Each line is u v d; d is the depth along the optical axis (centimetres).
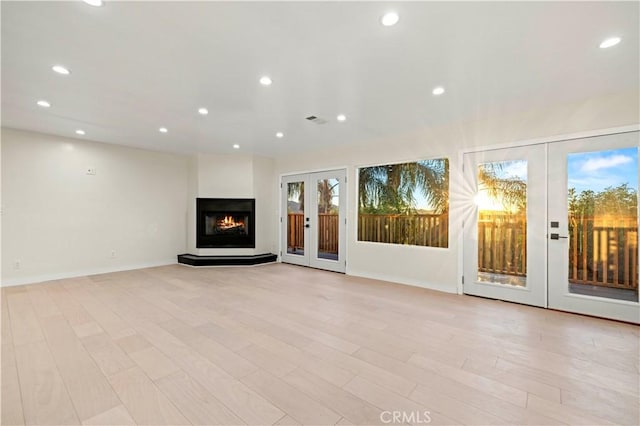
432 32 197
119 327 273
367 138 473
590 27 189
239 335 257
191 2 167
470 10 174
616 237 299
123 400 169
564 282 323
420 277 429
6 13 176
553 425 151
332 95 302
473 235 384
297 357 219
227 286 424
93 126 410
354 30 195
